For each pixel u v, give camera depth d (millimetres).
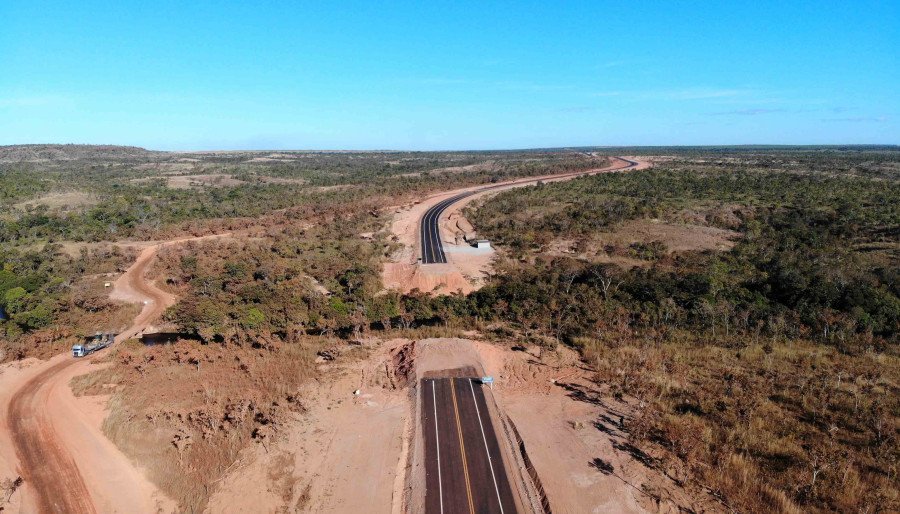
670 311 76812
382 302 83562
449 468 44906
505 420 51750
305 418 52406
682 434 47969
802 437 47625
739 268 94875
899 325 70812
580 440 48250
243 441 49062
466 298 86688
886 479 41750
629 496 40875
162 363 64875
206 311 72688
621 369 62094
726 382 57844
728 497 40469
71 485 45312
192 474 45625
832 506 39125
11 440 51438
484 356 65000
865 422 49281
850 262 97188
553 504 40219
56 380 63062
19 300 80812
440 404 54219
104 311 85562
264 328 72688
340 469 44969
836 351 65812
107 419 54062
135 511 42312
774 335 69875
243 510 40906
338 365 64250
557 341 71062
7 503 42969
